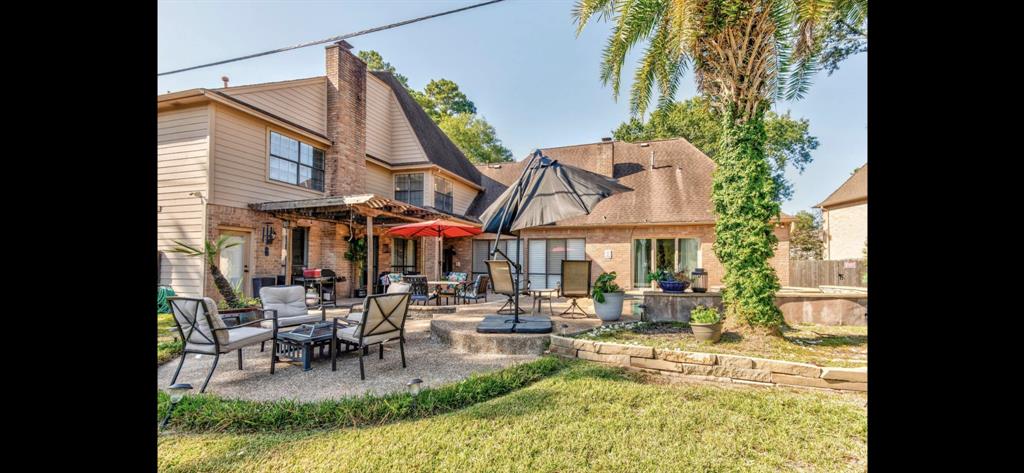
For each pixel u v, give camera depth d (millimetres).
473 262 17047
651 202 14922
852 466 2537
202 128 9164
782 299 7258
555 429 3029
